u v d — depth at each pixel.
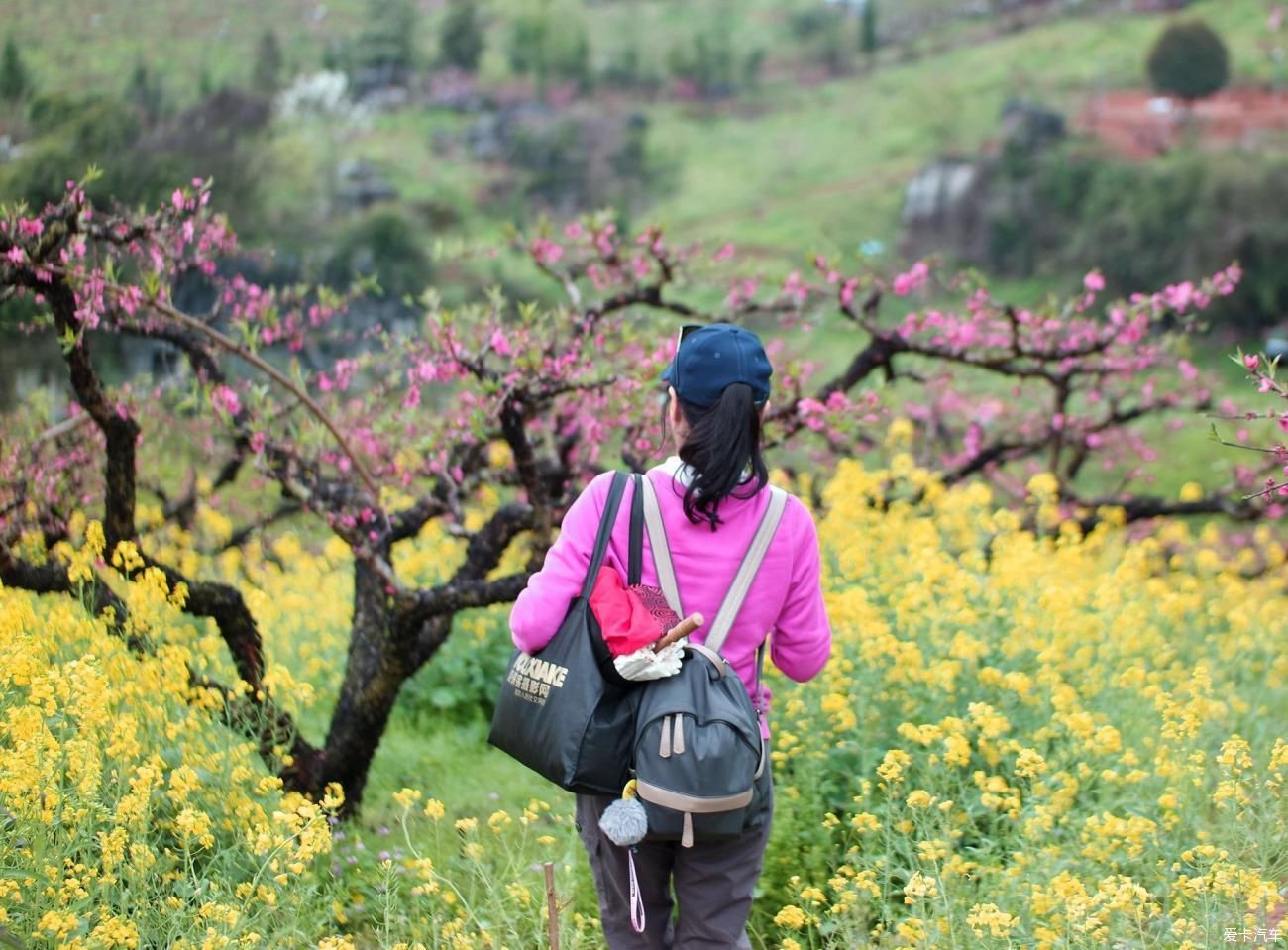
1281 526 12.11
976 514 7.55
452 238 40.91
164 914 3.92
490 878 4.51
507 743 3.14
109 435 4.91
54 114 28.55
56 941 3.68
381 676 5.16
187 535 7.85
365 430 6.52
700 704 2.99
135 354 12.46
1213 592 8.12
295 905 4.03
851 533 6.77
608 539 3.12
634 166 53.75
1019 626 5.74
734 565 3.14
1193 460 16.97
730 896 3.19
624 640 3.02
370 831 5.23
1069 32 64.25
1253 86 54.38
